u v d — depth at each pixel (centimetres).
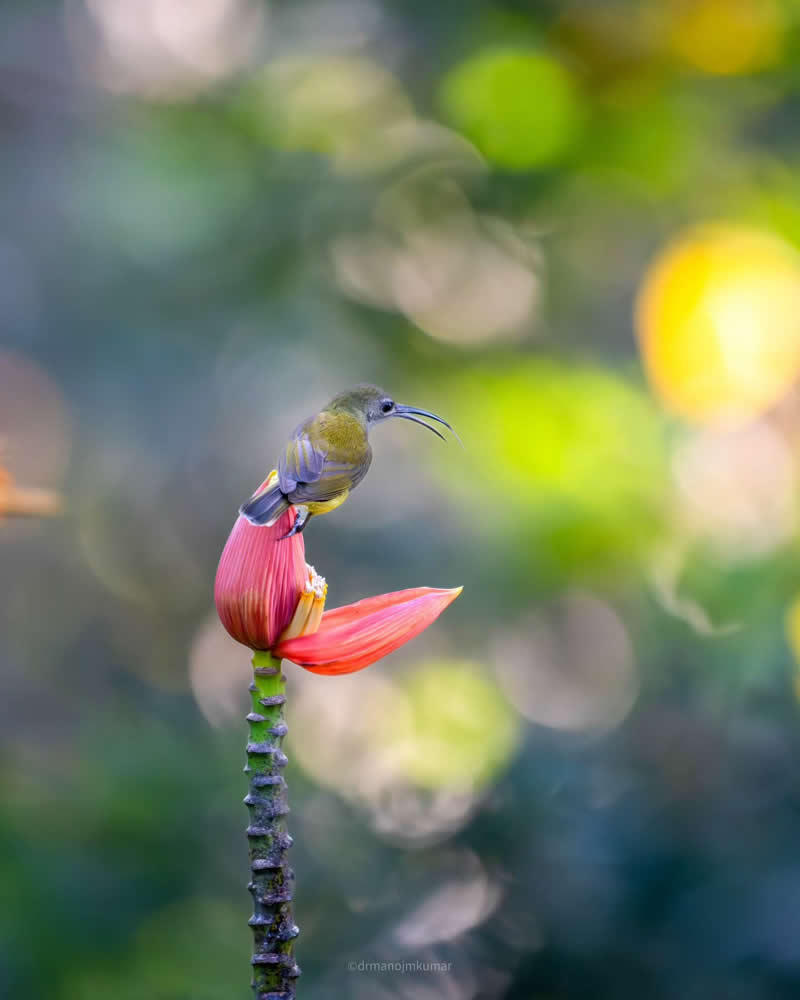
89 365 1357
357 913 1077
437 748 1212
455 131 1010
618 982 970
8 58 1447
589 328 1156
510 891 1044
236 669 1548
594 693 1214
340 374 1168
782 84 975
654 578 925
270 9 1201
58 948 998
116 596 1592
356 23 1148
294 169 1144
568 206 1069
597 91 978
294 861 1100
